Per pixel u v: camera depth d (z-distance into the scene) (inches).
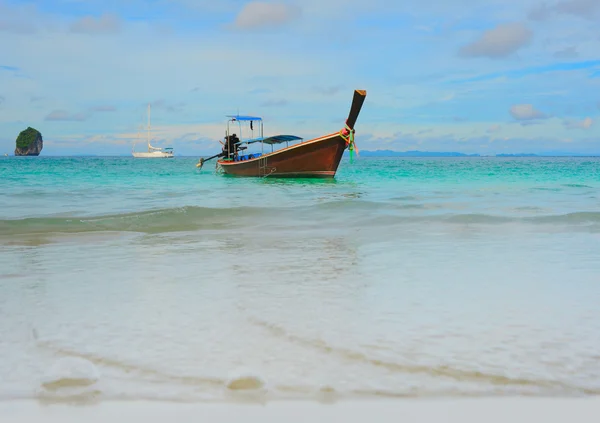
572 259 256.7
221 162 1243.8
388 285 197.0
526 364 114.6
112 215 432.8
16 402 95.7
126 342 129.3
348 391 100.3
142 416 90.4
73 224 398.3
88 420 88.9
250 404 95.0
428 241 319.3
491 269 230.1
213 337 133.1
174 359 117.0
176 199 664.4
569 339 132.6
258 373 108.1
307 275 216.8
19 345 127.6
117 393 99.4
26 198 667.4
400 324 145.0
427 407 94.1
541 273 221.6
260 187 920.3
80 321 148.3
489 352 122.3
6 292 185.6
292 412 92.0
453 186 953.5
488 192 790.5
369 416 90.7
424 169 1919.3
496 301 172.2
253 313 156.2
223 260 255.0
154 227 393.4
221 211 474.9
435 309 161.6
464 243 310.7
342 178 1249.4
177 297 177.8
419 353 121.0
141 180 1115.9
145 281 205.0
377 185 979.9
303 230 376.5
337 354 120.0
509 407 94.3
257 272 223.5
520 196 711.1
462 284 199.2
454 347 125.6
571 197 693.3
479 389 101.7
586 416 91.0
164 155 5310.0
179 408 93.5
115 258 262.2
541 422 88.8
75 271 227.3
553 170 1813.5
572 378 107.2
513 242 314.7
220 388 102.0
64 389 101.0
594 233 355.3
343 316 153.2
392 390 100.9
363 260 253.4
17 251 285.1
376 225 401.7
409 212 489.4
